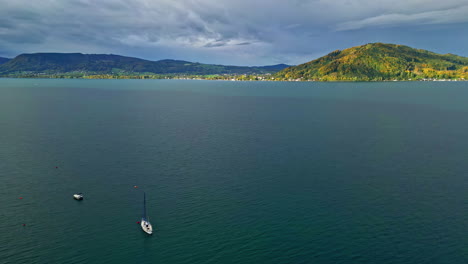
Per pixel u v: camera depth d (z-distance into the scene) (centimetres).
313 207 7375
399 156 11050
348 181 8844
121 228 6525
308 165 10106
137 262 5531
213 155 11069
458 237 6209
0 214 7012
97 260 5566
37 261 5516
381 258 5634
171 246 5956
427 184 8656
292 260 5588
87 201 7656
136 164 10144
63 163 10225
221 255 5716
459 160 10600
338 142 12925
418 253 5759
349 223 6712
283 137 13812
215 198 7800
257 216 6981
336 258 5638
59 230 6431
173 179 8950
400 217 6944
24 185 8512
